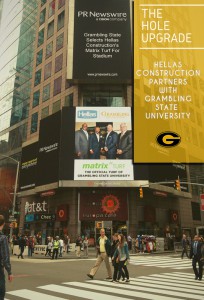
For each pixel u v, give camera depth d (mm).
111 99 39688
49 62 48344
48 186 36906
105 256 11641
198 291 9211
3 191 52625
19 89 56031
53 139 38250
